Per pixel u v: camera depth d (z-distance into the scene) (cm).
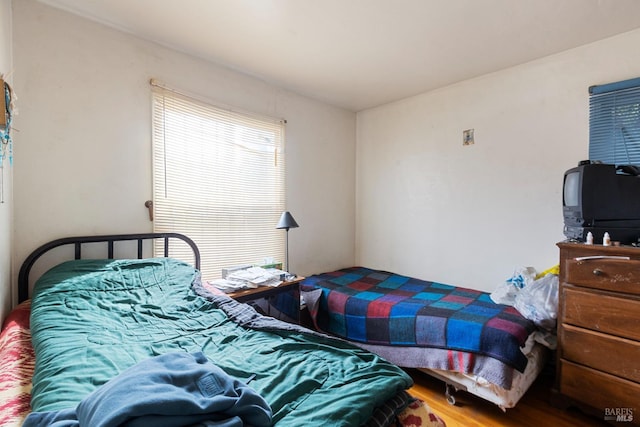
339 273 309
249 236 253
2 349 106
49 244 159
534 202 225
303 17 175
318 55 219
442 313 194
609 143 192
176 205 209
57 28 164
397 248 313
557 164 214
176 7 166
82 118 172
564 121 211
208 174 226
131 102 190
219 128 232
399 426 83
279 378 88
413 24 180
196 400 65
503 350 160
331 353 106
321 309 251
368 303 223
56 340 100
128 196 189
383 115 324
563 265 166
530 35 191
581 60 203
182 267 179
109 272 152
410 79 258
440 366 182
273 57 221
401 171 309
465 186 262
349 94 294
